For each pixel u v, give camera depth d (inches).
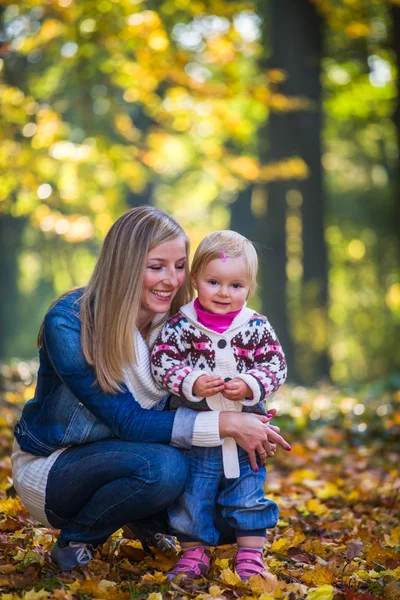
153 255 162.4
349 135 1390.3
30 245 1450.5
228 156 640.4
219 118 597.9
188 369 162.2
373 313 1393.9
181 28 652.1
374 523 250.4
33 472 163.3
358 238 1443.2
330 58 1108.5
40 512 165.2
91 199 623.2
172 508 166.7
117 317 159.6
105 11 530.0
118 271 161.2
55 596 148.9
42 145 552.1
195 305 169.5
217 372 165.5
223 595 158.4
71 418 162.4
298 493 306.3
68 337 160.2
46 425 163.5
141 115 978.7
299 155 1011.3
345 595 163.2
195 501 163.9
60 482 161.0
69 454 162.4
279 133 1002.7
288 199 1214.9
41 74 911.7
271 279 1058.1
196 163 679.1
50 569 166.7
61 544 164.9
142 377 164.2
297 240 1273.4
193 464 166.1
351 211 1393.9
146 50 542.0
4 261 1347.2
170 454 159.2
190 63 589.3
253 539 164.9
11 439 348.5
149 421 159.8
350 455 402.0
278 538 213.8
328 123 1352.1
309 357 1021.8
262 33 1013.2
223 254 166.6
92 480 159.8
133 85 583.2
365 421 456.8
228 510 165.5
